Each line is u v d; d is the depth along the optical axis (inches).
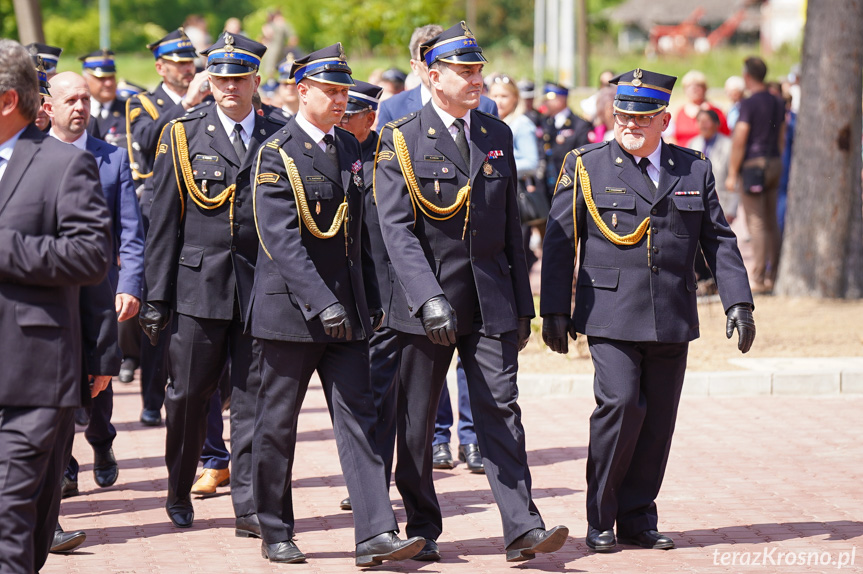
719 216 539.8
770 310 1157.7
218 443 655.1
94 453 666.8
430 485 532.1
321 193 502.0
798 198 1216.2
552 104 1146.0
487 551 539.8
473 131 517.7
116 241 625.6
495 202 514.0
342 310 484.7
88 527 582.9
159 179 563.5
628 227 529.7
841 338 1027.3
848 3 1176.8
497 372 509.0
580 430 785.6
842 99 1189.1
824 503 613.0
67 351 402.6
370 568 512.7
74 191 398.3
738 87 1529.3
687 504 613.0
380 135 516.4
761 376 884.6
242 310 551.2
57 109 588.1
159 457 728.3
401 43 2080.5
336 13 2174.0
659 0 6446.9
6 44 402.0
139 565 518.0
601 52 5315.0
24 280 391.9
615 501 538.9
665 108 526.9
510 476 505.0
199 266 559.2
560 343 542.6
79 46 5187.0
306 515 605.3
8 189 397.7
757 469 681.6
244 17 6058.1
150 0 5703.7
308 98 503.8
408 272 490.6
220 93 556.7
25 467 394.0
